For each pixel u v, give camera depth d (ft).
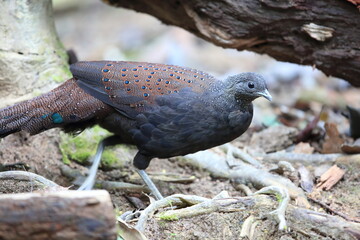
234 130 29.96
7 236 18.76
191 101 29.01
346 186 32.81
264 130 40.98
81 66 30.35
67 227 18.78
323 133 40.34
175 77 29.78
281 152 37.88
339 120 46.47
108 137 32.58
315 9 33.76
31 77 35.83
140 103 29.30
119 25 90.02
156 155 30.71
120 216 28.27
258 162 35.99
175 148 29.94
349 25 33.76
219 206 27.76
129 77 29.58
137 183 33.81
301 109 50.55
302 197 30.81
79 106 29.78
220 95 29.48
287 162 33.47
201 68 70.44
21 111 29.60
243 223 26.78
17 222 18.63
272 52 37.45
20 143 35.50
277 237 26.45
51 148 35.55
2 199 18.88
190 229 26.89
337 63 35.42
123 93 29.40
